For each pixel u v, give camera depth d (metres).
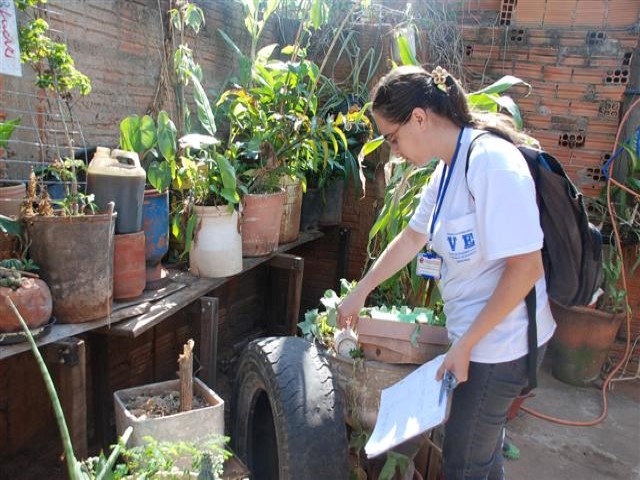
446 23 3.92
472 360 1.48
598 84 3.70
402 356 1.94
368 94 3.93
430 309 2.33
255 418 2.22
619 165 3.73
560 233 1.46
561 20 3.74
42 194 1.81
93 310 1.82
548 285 1.52
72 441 1.73
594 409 3.31
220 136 3.59
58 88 1.88
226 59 3.62
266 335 4.22
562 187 1.43
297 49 3.29
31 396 2.34
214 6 3.40
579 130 3.79
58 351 1.68
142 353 2.96
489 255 1.32
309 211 3.74
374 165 3.97
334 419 1.83
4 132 1.85
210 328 2.36
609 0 3.62
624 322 3.86
